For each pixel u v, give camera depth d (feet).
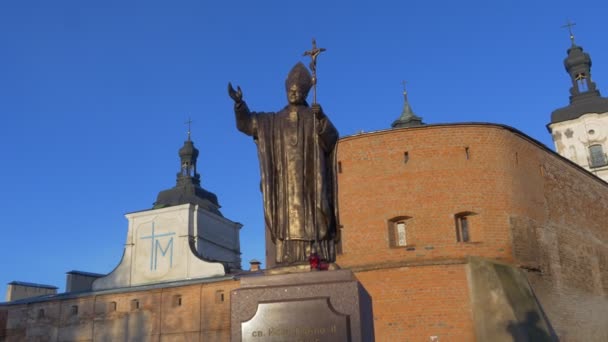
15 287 178.09
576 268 117.39
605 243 134.82
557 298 106.11
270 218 29.40
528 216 105.19
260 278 25.09
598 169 172.65
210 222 160.76
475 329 90.48
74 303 147.64
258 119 30.63
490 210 99.60
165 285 140.67
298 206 29.14
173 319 136.36
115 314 142.51
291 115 30.27
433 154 101.30
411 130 102.63
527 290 93.91
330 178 29.99
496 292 90.63
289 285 24.53
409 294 93.71
